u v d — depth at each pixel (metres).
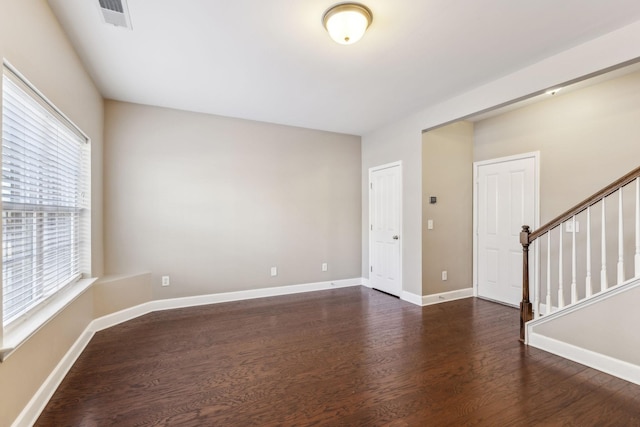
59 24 2.17
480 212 4.36
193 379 2.24
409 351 2.69
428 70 2.86
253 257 4.36
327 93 3.40
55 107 2.13
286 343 2.86
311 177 4.78
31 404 1.76
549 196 3.61
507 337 2.99
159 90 3.32
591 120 3.26
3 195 1.63
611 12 2.04
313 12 2.05
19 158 1.78
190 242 3.97
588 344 2.42
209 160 4.08
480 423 1.77
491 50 2.52
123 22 2.15
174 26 2.20
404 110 3.96
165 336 3.01
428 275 4.07
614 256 3.06
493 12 2.04
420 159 4.01
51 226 2.25
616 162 3.07
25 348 1.71
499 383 2.18
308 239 4.76
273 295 4.49
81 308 2.70
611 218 3.09
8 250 1.69
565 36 2.32
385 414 1.85
